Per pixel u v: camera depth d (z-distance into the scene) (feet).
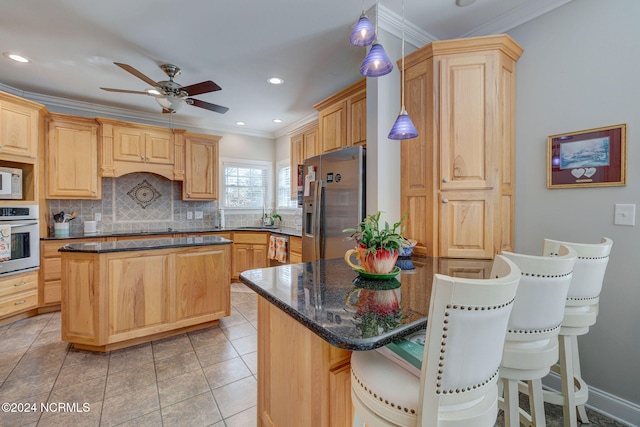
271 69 9.62
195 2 6.49
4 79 10.32
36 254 10.30
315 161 10.27
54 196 11.38
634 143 5.39
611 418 5.64
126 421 5.33
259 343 4.92
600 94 5.76
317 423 3.52
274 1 6.48
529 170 6.82
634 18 5.37
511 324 3.58
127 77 10.14
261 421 4.87
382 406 2.74
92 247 8.01
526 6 6.63
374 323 3.01
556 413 5.82
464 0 6.41
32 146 10.39
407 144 7.51
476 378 2.39
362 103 8.86
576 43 6.07
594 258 4.40
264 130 17.33
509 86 6.88
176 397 6.01
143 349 7.98
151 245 8.47
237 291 13.71
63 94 11.64
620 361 5.64
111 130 12.47
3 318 9.54
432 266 5.95
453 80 6.69
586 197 5.99
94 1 6.43
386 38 7.19
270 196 17.95
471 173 6.62
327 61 9.11
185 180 14.38
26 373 6.80
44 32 7.57
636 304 5.43
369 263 4.61
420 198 7.23
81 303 7.59
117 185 13.74
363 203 7.97
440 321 2.24
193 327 9.16
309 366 3.64
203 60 9.05
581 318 4.44
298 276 4.92
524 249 6.91
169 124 15.16
